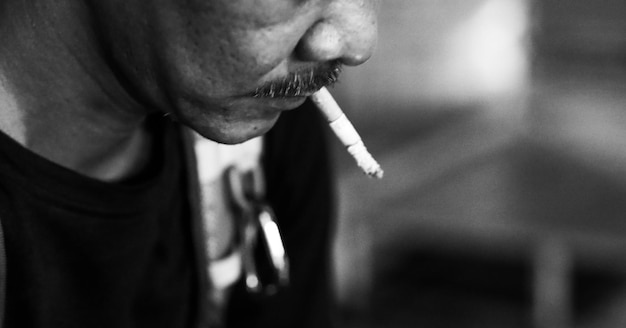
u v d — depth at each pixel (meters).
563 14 2.30
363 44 0.48
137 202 0.59
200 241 0.68
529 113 2.25
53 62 0.53
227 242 0.72
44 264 0.57
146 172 0.62
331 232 0.84
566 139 2.16
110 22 0.49
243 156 0.71
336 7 0.46
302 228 0.81
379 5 0.49
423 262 2.13
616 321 1.82
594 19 2.28
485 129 2.22
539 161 2.05
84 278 0.59
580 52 2.29
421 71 2.21
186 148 0.65
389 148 2.04
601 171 1.98
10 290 0.56
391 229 2.07
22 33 0.53
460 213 1.78
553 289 1.74
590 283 1.98
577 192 1.86
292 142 0.77
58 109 0.55
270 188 0.78
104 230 0.58
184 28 0.45
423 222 1.79
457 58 2.25
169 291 0.68
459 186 1.91
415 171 1.98
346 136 0.55
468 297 1.96
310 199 0.81
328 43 0.46
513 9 2.29
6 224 0.54
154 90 0.50
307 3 0.45
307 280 0.82
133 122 0.58
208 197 0.69
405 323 1.87
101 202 0.57
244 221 0.72
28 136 0.55
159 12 0.46
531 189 1.89
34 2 0.52
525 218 1.74
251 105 0.48
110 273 0.60
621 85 2.23
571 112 2.21
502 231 1.73
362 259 1.88
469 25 2.26
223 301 0.78
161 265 0.67
